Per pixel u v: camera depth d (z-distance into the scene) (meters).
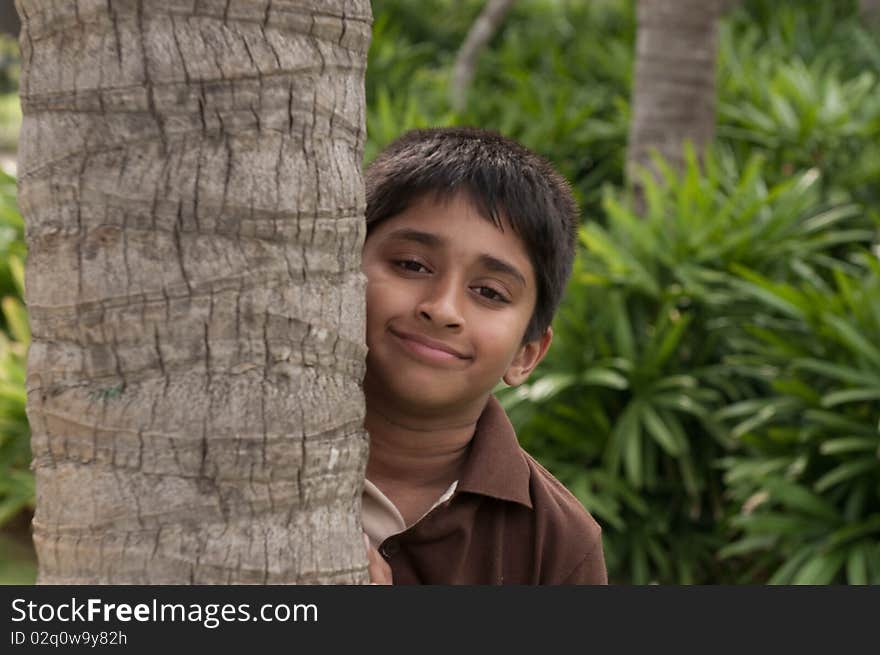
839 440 4.28
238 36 1.29
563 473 4.75
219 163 1.28
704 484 4.90
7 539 5.27
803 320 4.73
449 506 1.74
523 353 1.87
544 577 1.84
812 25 9.85
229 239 1.28
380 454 1.74
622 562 4.93
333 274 1.37
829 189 6.73
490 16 8.29
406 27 10.94
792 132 6.97
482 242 1.61
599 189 7.49
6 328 6.36
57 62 1.30
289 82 1.32
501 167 1.66
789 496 4.37
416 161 1.65
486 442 1.78
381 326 1.61
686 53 6.14
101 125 1.28
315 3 1.34
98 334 1.27
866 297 4.68
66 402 1.29
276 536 1.30
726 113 7.29
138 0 1.27
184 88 1.27
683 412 4.93
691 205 5.28
